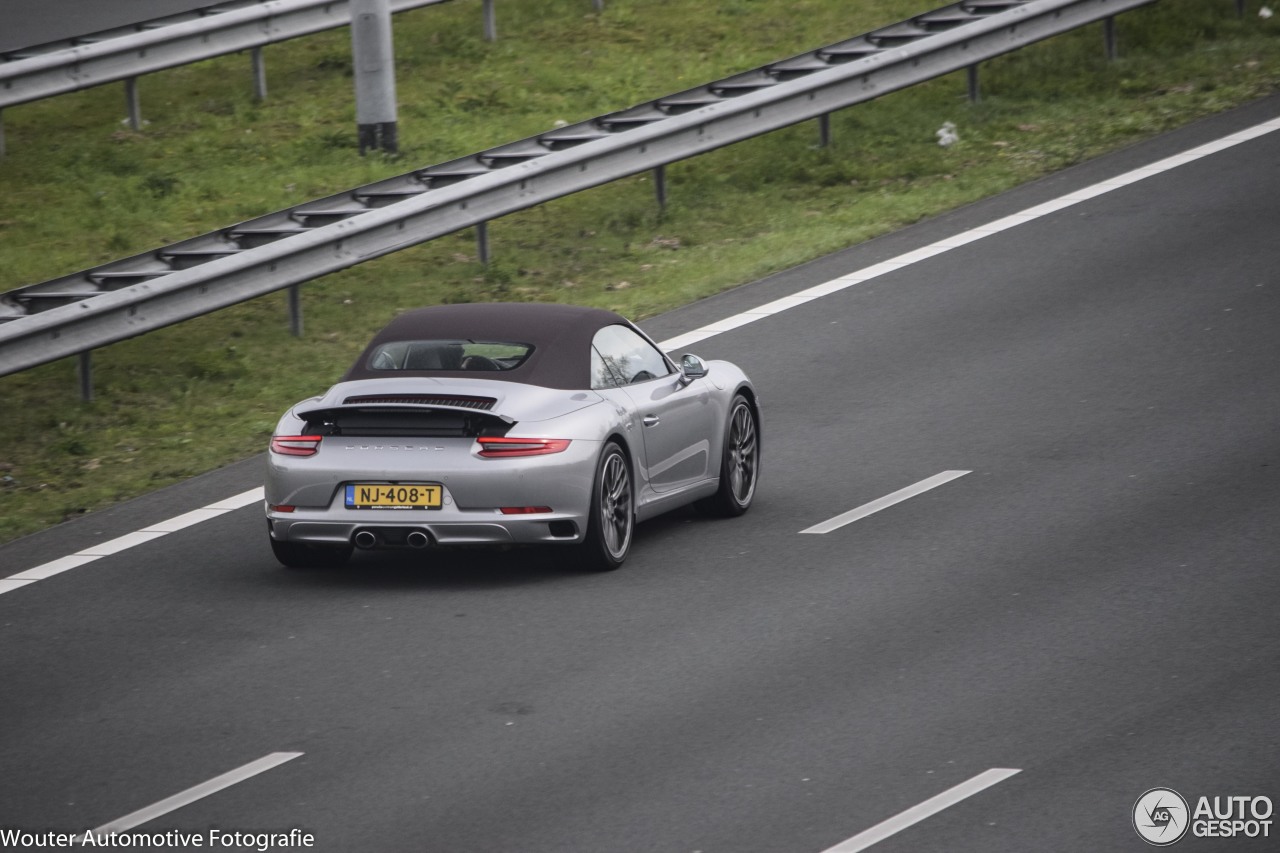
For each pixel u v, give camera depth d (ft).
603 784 81.82
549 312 127.95
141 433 165.78
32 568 127.54
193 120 265.13
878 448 149.18
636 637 104.94
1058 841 73.46
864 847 73.61
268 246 185.06
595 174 217.77
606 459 119.85
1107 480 135.13
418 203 198.18
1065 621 104.01
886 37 264.11
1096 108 263.70
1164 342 173.37
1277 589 107.96
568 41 297.53
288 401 173.68
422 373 121.29
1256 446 141.08
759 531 129.49
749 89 247.29
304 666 101.86
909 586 112.98
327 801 81.00
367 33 248.11
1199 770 80.74
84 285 182.91
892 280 201.87
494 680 97.86
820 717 89.76
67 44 252.83
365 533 116.37
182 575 124.06
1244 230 206.49
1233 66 275.59
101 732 91.97
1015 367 169.48
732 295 201.16
